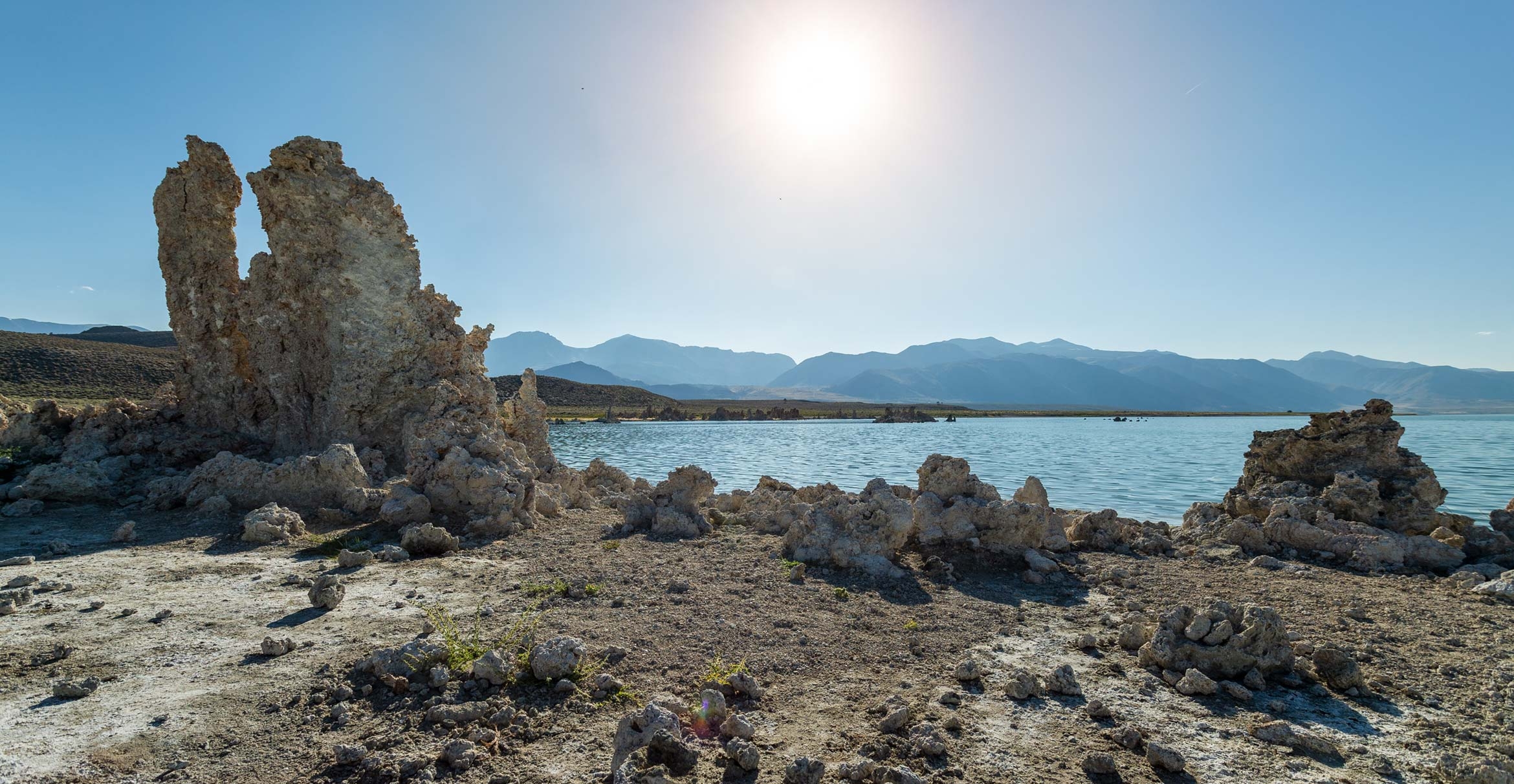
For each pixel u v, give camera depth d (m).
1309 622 9.01
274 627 8.27
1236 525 13.60
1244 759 5.65
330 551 12.04
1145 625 8.30
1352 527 12.81
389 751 5.51
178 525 13.65
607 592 9.92
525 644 7.71
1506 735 6.00
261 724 5.93
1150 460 44.81
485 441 15.50
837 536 12.04
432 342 19.83
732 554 12.38
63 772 5.15
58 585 9.74
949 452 52.34
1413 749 5.80
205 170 19.52
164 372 77.88
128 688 6.57
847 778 5.22
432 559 11.73
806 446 60.34
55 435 18.61
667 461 44.50
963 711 6.46
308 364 19.47
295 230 18.56
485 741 5.69
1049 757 5.66
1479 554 12.15
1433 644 8.15
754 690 6.70
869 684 7.07
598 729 5.97
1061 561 12.47
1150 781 5.30
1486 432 85.81
